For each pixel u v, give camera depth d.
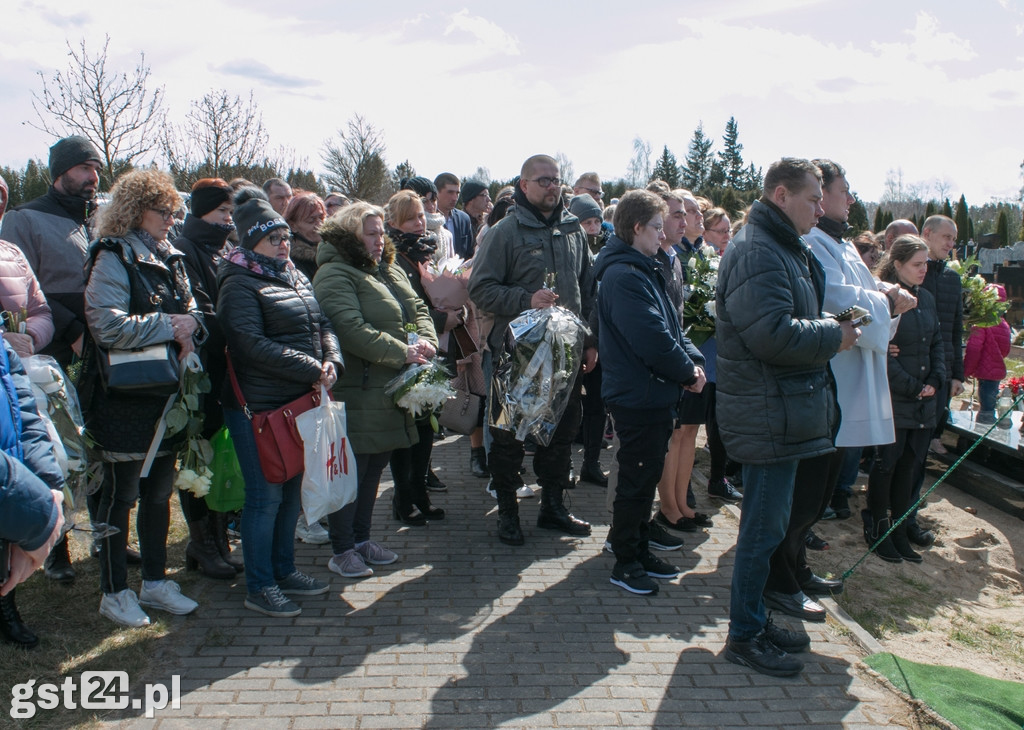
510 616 3.99
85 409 3.57
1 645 3.41
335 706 3.15
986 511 6.30
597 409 6.17
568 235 5.03
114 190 3.59
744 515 3.54
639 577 4.31
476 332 5.57
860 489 6.45
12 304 3.47
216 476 4.09
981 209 66.19
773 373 3.40
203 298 4.05
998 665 4.00
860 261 4.51
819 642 3.84
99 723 2.97
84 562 4.33
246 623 3.82
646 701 3.26
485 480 6.29
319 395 3.96
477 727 3.04
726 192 46.81
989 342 7.85
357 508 4.54
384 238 4.78
